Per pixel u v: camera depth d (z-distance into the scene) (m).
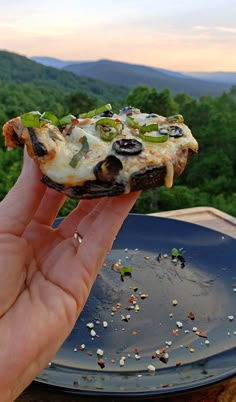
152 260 0.32
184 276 0.30
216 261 0.31
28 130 0.19
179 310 0.26
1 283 0.18
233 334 0.24
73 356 0.22
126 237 0.34
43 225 0.22
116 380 0.20
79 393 0.19
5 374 0.16
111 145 0.20
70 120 0.21
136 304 0.27
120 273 0.30
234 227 0.39
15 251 0.19
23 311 0.18
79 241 0.22
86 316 0.25
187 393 0.19
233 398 0.21
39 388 0.19
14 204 0.20
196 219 0.40
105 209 0.20
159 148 0.20
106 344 0.23
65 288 0.19
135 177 0.19
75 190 0.19
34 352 0.17
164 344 0.23
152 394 0.19
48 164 0.19
